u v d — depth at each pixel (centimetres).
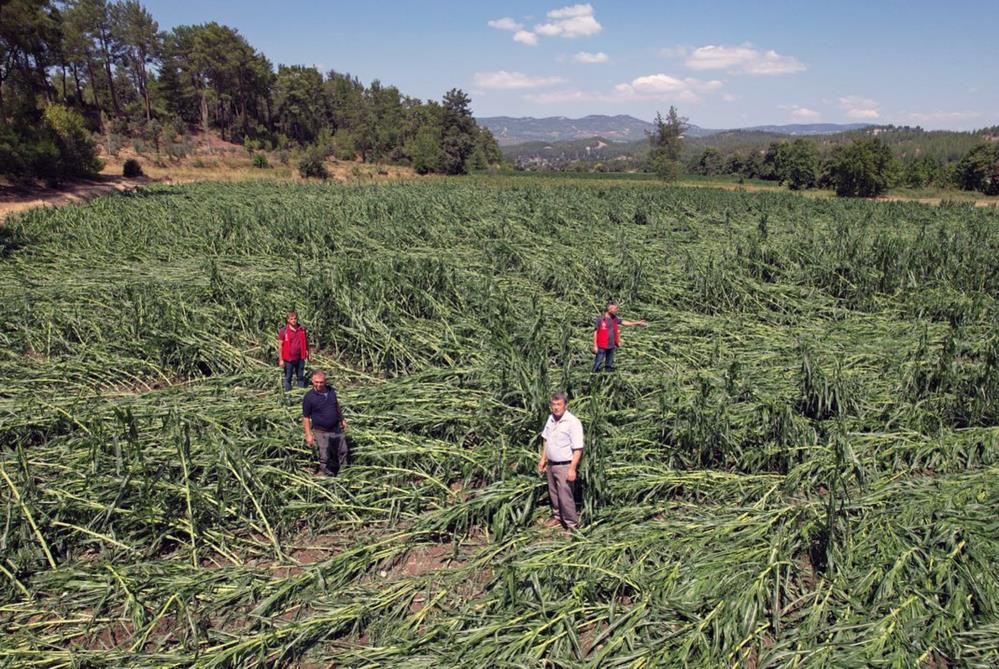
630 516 640
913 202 3906
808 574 560
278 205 2803
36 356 1145
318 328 1196
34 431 830
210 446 733
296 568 589
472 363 1056
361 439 786
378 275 1337
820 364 978
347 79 14025
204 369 1127
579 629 507
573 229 2378
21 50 4231
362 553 609
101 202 3014
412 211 2594
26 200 3531
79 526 620
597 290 1515
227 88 9475
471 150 10475
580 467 653
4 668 471
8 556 580
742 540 568
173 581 555
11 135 3728
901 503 620
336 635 516
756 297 1443
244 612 535
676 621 490
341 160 9588
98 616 532
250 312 1262
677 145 8631
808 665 445
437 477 727
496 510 661
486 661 461
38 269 1723
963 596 487
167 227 2306
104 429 762
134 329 1149
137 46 8575
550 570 543
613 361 1039
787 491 671
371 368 1134
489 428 811
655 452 749
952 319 1186
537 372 845
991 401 808
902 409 820
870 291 1483
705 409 780
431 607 531
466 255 1908
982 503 606
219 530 638
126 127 7912
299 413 856
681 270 1639
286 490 689
